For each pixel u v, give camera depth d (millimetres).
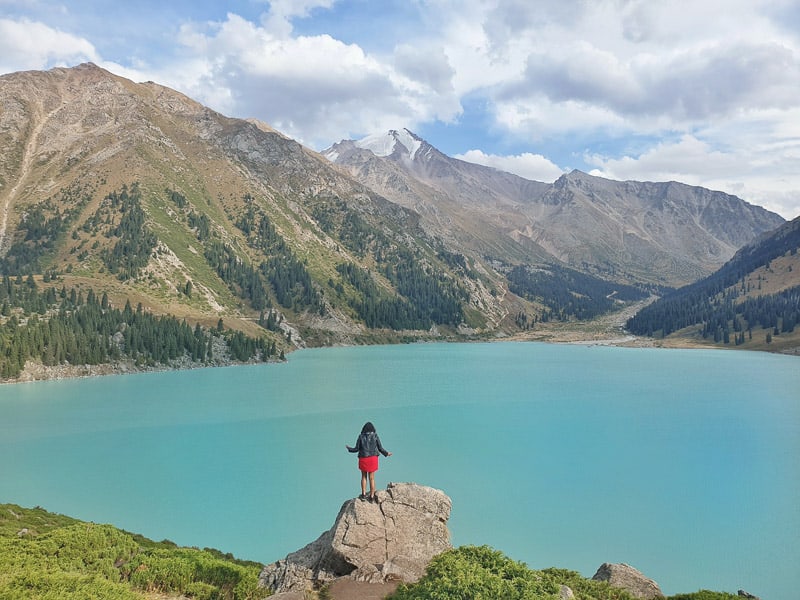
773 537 55812
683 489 70250
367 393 149250
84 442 94938
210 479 74312
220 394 145875
